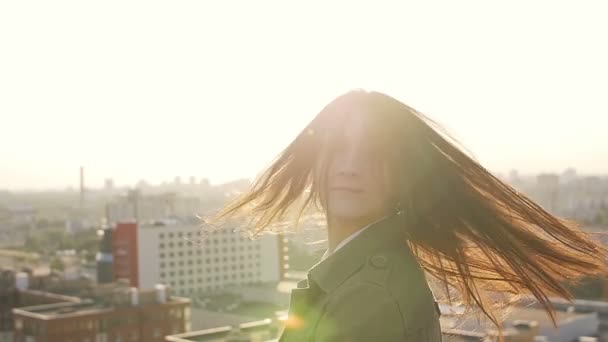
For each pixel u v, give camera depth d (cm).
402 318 209
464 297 277
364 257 221
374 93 244
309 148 260
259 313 8119
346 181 233
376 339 206
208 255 12681
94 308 6662
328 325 211
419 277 223
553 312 261
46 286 8425
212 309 8312
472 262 262
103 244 12850
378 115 237
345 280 217
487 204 246
